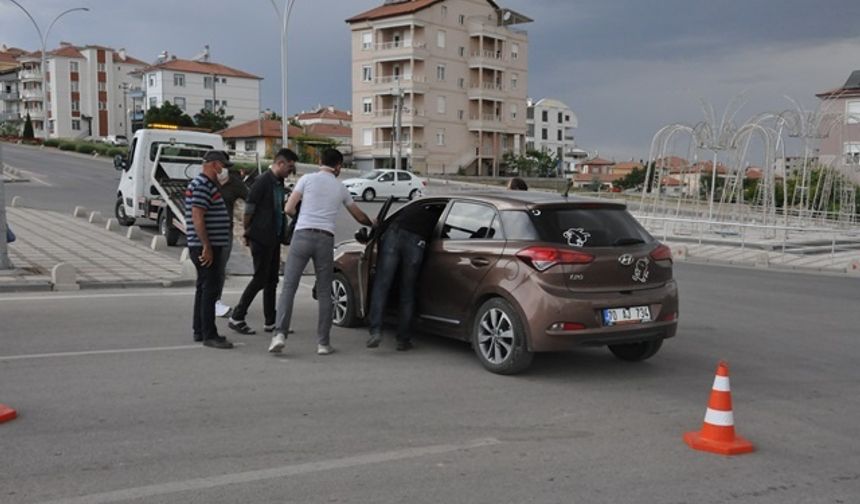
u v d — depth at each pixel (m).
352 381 6.79
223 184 11.45
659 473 4.74
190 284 12.30
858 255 20.91
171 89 96.19
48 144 67.00
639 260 7.07
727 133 25.97
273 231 8.61
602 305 6.80
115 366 7.09
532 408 6.09
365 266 8.29
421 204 8.11
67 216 22.47
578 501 4.27
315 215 7.70
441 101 73.38
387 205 8.10
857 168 32.59
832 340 9.24
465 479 4.56
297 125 96.69
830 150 43.88
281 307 7.74
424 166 72.38
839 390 6.90
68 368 6.97
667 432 5.56
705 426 5.27
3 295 10.70
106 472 4.54
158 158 18.39
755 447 5.26
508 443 5.23
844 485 4.61
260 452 4.94
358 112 74.81
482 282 7.21
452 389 6.60
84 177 40.28
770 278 15.96
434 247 7.81
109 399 6.04
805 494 4.45
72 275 11.42
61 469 4.57
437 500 4.25
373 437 5.29
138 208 18.94
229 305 10.84
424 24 71.00
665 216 26.73
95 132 107.50
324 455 4.91
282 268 14.47
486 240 7.30
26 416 5.56
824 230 23.48
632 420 5.84
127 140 84.38
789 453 5.17
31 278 11.55
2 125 101.94
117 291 11.48
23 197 28.31
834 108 41.47
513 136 81.06
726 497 4.38
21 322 8.96
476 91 75.12
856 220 32.78
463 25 74.81
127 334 8.52
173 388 6.40
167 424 5.45
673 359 8.06
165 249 16.03
